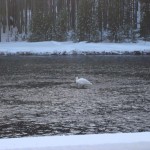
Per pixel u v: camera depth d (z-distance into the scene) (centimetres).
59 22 13450
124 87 5069
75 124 2973
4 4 14500
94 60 9631
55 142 1076
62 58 10400
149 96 4353
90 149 1055
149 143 1070
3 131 2761
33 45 12619
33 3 14238
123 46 11925
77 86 5153
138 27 14275
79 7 13312
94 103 3938
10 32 14450
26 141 1091
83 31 13150
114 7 13312
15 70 7412
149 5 13225
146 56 10925
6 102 4022
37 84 5444
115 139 1095
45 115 3338
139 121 3078
